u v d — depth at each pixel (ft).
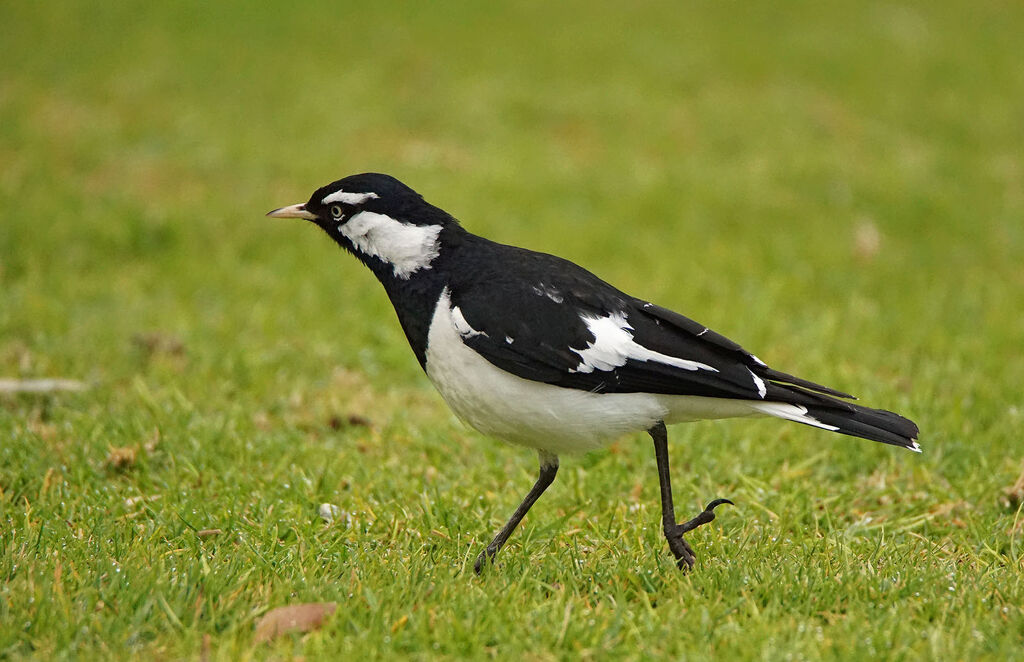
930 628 20.89
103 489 28.07
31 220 51.01
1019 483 29.17
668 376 23.39
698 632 20.75
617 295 24.50
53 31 87.20
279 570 23.24
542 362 23.15
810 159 66.90
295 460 31.09
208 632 20.45
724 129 73.05
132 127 66.95
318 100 74.08
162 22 91.50
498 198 58.49
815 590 22.76
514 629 20.81
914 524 27.61
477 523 26.94
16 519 26.35
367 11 98.63
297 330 42.19
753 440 32.68
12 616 20.29
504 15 99.86
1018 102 82.33
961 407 34.40
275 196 58.03
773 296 46.52
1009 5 110.42
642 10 103.35
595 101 76.33
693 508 28.73
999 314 45.11
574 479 29.91
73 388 35.27
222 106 72.33
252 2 99.09
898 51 93.45
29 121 67.21
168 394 35.32
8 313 41.27
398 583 22.38
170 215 52.60
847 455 31.68
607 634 20.66
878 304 46.91
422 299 24.63
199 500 27.58
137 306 43.80
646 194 60.18
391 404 36.55
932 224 58.65
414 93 76.64
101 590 21.48
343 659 19.45
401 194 25.12
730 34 96.58
